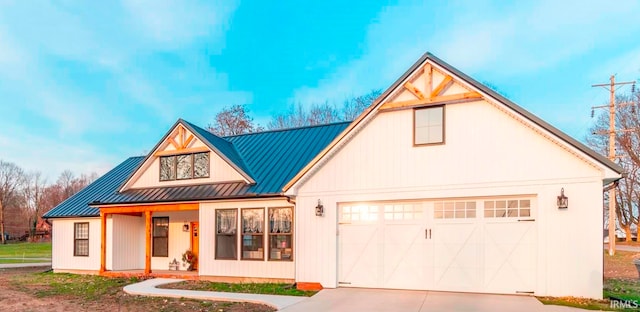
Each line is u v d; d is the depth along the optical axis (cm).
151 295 1146
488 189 1036
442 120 1106
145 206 1538
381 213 1162
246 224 1388
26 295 1200
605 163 919
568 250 950
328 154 1208
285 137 1727
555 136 965
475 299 964
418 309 879
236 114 3656
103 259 1600
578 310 835
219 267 1399
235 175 1473
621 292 1079
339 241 1192
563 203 952
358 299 998
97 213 1673
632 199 3781
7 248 4084
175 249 1702
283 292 1135
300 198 1235
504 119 1039
